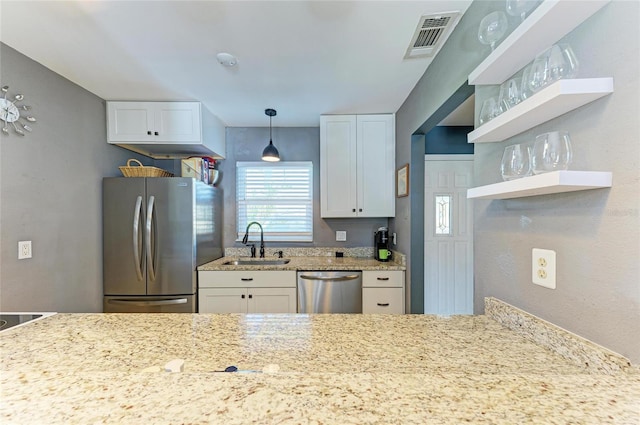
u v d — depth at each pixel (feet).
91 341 2.99
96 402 1.45
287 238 10.46
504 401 1.49
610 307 2.20
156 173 8.27
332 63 6.16
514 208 3.34
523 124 2.92
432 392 1.55
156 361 2.61
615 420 1.37
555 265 2.73
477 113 4.18
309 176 10.55
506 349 2.78
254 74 6.62
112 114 8.10
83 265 7.18
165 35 5.15
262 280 8.25
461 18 4.74
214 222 9.58
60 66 6.17
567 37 2.56
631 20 2.03
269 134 10.54
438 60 5.78
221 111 9.00
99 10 4.47
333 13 4.59
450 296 9.74
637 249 2.01
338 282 8.16
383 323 3.50
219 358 2.66
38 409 1.40
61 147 6.58
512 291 3.38
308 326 3.41
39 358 2.64
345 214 9.29
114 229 7.77
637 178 2.01
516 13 2.99
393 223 9.57
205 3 4.34
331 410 1.41
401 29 5.01
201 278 8.19
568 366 2.43
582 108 2.42
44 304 6.11
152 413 1.37
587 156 2.38
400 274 8.21
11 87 5.47
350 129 9.29
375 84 7.18
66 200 6.71
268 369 2.25
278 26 4.91
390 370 2.44
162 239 7.86
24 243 5.68
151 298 7.85
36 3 4.29
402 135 8.53
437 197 9.80
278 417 1.36
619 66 2.11
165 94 7.71
